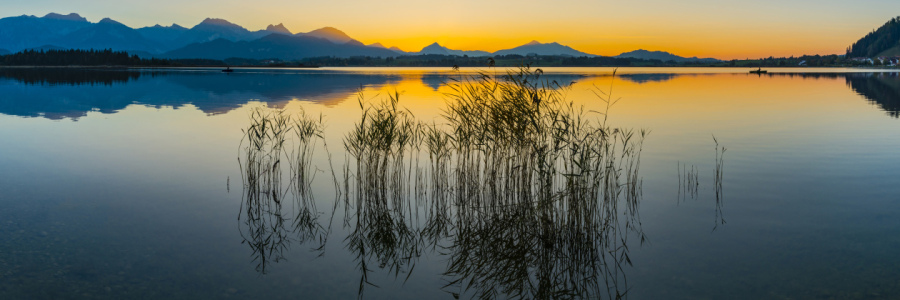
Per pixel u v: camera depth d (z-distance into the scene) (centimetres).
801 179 909
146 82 4184
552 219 638
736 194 819
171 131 1461
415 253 603
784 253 585
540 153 685
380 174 830
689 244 617
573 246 619
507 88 740
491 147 786
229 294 485
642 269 552
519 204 718
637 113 1897
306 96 2728
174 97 2656
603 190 829
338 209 754
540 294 502
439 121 1623
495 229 684
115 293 479
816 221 691
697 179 908
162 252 583
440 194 823
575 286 519
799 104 2303
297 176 930
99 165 1019
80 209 736
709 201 783
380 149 802
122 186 862
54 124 1609
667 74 7475
